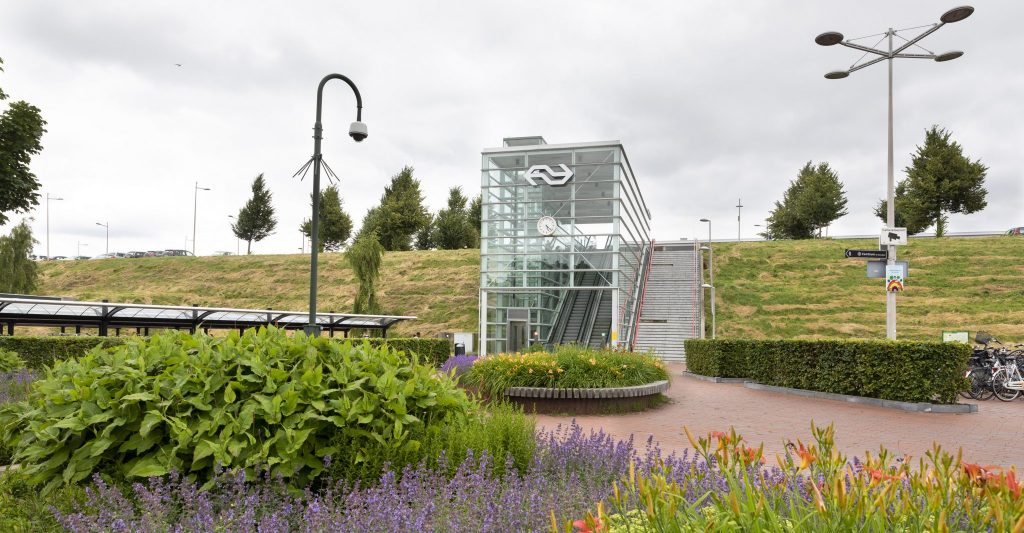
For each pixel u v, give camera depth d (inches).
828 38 706.2
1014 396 563.2
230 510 131.1
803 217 2409.0
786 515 107.0
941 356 482.6
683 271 1621.6
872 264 669.3
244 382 167.5
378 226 2433.6
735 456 117.4
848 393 542.3
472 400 224.7
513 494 143.4
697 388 657.0
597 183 1103.6
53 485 157.5
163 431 161.5
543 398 458.0
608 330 1156.5
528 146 1135.0
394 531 122.8
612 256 1085.8
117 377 166.4
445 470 164.7
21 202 831.1
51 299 719.1
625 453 196.7
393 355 199.6
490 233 1139.3
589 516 89.1
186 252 3120.1
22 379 378.0
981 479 96.5
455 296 1683.1
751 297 1499.8
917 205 1849.2
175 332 194.1
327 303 1732.3
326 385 173.3
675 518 92.0
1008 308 1296.8
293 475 160.9
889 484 95.6
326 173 455.8
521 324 1107.3
